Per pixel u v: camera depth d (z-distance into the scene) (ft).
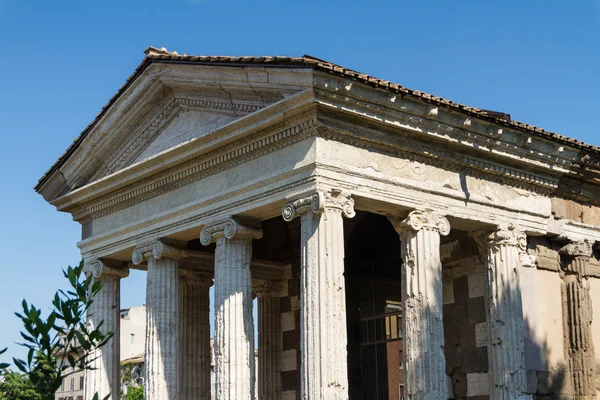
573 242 81.92
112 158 86.43
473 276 78.33
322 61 64.64
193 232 77.36
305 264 63.98
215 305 71.92
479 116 70.95
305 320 63.16
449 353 78.95
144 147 83.15
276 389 93.30
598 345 83.15
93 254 87.92
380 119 66.23
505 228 76.13
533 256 78.69
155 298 79.41
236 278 71.51
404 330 69.00
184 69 75.10
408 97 66.28
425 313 68.33
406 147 69.21
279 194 67.10
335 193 64.49
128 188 83.30
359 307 91.15
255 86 68.59
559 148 78.33
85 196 87.92
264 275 94.89
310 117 64.28
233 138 70.23
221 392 69.92
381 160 68.13
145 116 82.12
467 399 76.95
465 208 73.15
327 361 61.87
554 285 80.89
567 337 80.69
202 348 94.02
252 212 70.59
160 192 80.59
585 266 82.43
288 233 96.22
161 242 79.36
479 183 75.10
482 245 76.79
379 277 89.81
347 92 63.46
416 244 69.36
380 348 88.33
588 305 81.61
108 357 86.28
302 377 62.80
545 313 79.05
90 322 86.58
